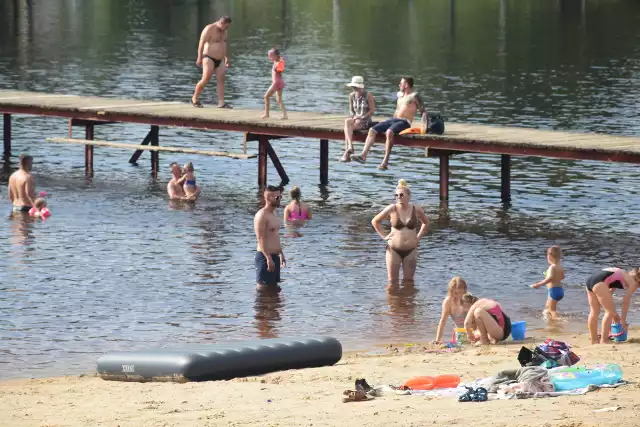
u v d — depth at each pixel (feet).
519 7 636.07
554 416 66.95
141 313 120.67
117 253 147.43
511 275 137.80
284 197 188.14
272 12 615.57
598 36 481.05
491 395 75.15
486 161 220.43
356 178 205.05
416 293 129.59
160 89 321.73
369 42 463.83
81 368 101.76
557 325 116.57
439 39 476.13
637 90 317.42
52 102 222.48
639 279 104.06
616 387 76.18
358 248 151.43
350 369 89.45
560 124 258.78
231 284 132.77
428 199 186.39
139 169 214.48
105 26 529.86
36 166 214.90
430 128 181.06
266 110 199.41
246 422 70.54
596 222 168.55
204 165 218.59
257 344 93.20
